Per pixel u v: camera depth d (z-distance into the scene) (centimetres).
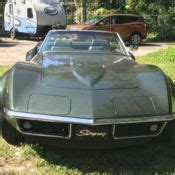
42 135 425
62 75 470
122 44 633
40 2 2338
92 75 470
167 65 1147
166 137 492
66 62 525
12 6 2412
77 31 639
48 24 2323
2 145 492
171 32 2627
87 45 612
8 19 2456
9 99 438
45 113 418
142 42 2453
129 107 428
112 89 446
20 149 483
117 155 473
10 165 439
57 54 578
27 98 434
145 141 449
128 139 434
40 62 525
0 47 1894
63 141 435
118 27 2156
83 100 428
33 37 2416
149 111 430
